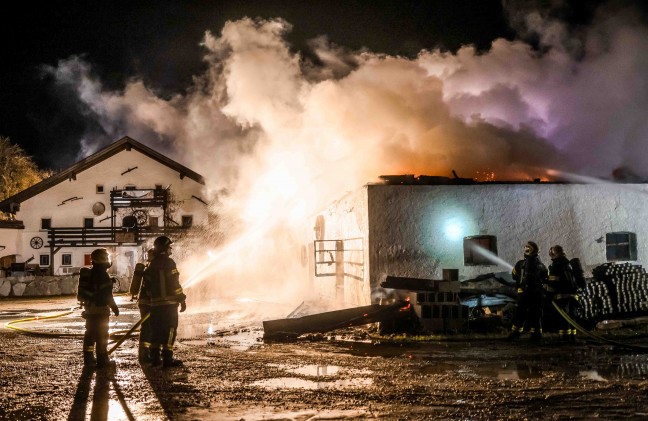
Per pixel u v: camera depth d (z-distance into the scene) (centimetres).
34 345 1247
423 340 1249
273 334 1312
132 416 680
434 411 685
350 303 1706
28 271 3884
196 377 890
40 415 686
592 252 1645
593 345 1168
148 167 4338
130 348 1198
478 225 1597
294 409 701
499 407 700
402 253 1564
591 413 671
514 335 1249
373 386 816
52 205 4303
